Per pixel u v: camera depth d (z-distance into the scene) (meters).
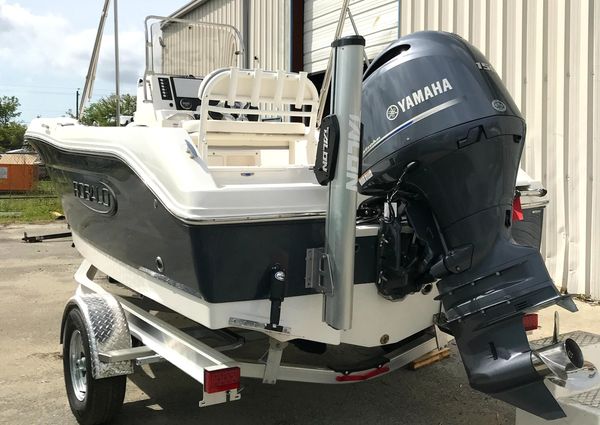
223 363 2.50
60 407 3.35
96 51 4.41
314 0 9.40
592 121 5.16
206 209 2.33
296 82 3.37
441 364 3.91
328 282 2.41
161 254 2.69
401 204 2.65
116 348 2.89
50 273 6.89
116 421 3.13
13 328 4.82
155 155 2.66
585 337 2.91
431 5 6.86
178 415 3.21
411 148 2.41
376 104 2.57
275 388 3.56
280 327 2.50
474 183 2.37
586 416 2.20
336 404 3.35
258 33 10.70
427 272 2.59
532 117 5.69
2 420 3.18
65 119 4.04
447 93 2.39
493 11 6.04
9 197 15.66
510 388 2.18
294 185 2.51
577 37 5.24
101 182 3.27
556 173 5.49
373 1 8.09
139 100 4.68
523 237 3.41
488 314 2.28
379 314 2.81
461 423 3.12
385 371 3.01
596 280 5.20
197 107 4.57
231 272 2.38
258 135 3.48
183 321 3.96
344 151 2.32
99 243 3.58
